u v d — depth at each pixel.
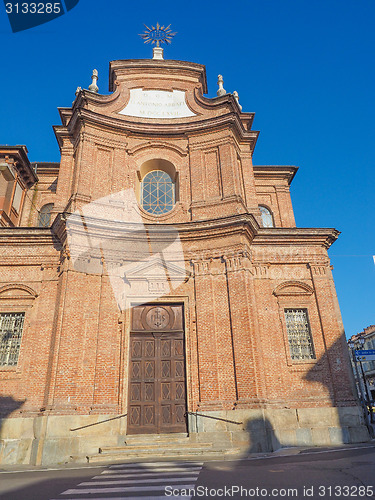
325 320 17.09
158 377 15.67
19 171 21.14
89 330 15.37
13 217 20.45
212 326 15.88
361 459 10.09
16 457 13.66
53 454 12.82
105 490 7.31
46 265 17.00
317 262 18.22
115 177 18.69
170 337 16.31
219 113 20.69
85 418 13.89
